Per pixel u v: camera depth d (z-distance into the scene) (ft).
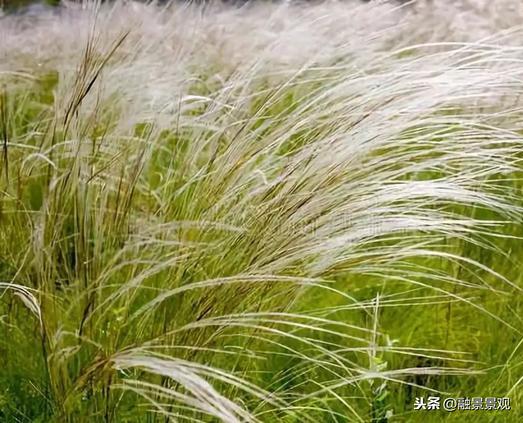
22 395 6.91
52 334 6.58
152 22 10.93
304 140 7.51
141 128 9.57
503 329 8.14
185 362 5.46
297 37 9.94
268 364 7.67
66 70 8.49
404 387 7.65
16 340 7.24
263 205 6.67
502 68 7.99
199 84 10.63
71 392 6.02
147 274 6.26
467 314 8.44
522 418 7.02
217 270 6.61
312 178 6.73
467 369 7.61
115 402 6.37
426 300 8.48
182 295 6.59
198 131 8.24
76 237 6.93
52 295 6.70
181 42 10.72
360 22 9.82
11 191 7.96
